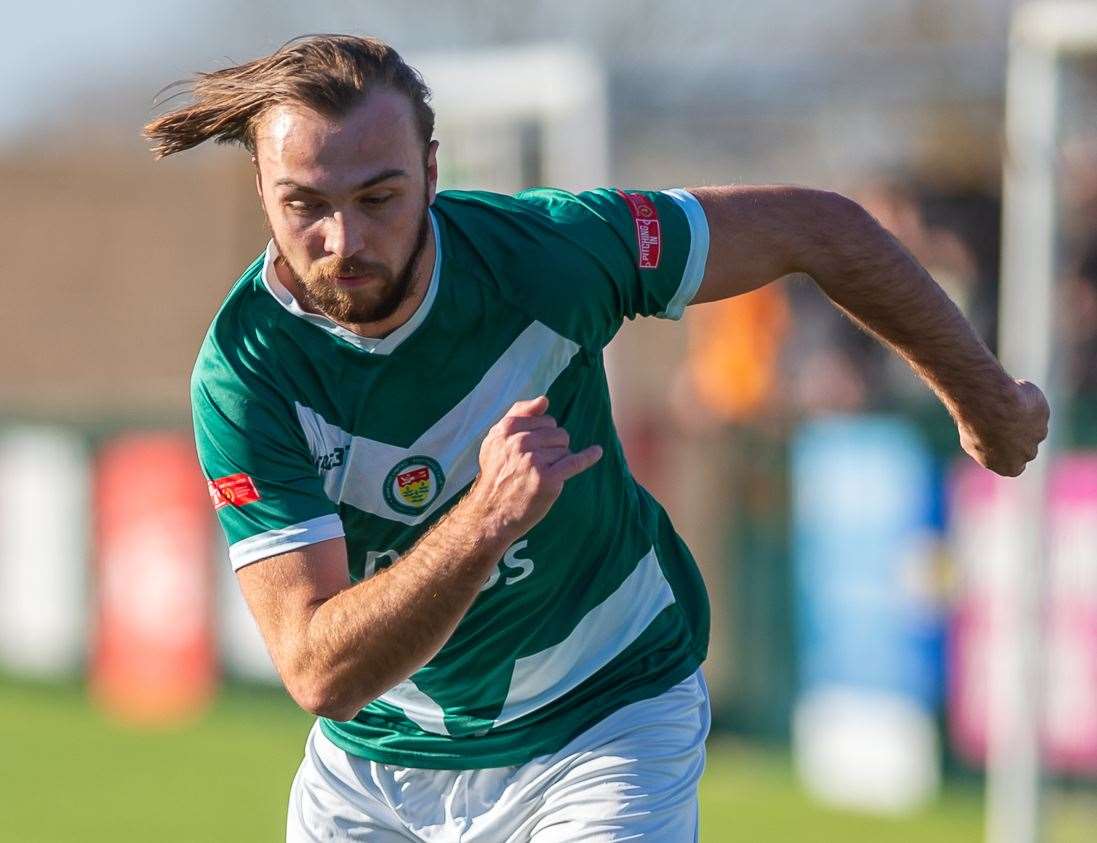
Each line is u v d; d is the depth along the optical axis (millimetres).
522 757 11766
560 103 27656
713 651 26969
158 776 27750
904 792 24688
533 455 9250
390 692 11828
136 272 62844
